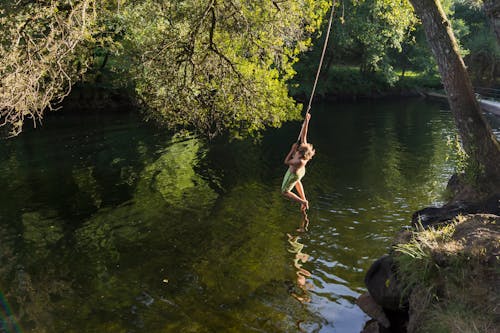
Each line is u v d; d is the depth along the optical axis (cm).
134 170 1761
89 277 910
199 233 1130
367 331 694
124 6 1341
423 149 2172
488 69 4662
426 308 593
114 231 1153
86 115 3106
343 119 3278
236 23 1357
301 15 1460
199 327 724
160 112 1500
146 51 1361
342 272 909
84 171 1742
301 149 877
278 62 1503
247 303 797
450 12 4431
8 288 870
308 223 1183
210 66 1422
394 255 718
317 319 738
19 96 1034
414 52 4853
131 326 732
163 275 914
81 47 1405
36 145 2200
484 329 514
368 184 1559
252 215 1254
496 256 590
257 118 1473
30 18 1028
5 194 1466
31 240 1103
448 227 719
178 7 1348
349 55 5131
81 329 727
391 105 4197
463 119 1075
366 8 3775
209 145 2238
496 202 906
